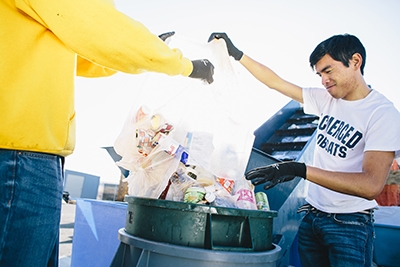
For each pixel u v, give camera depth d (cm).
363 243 141
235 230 106
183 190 124
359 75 150
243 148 132
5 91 75
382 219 293
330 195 152
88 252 218
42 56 82
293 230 224
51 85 83
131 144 133
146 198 109
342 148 151
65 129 87
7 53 76
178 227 101
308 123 358
